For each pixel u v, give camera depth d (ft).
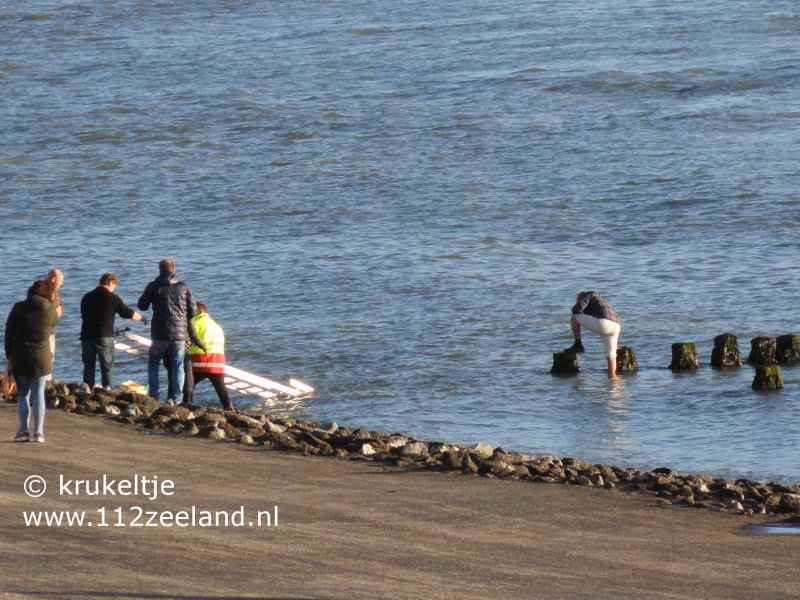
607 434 242.78
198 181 628.69
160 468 164.35
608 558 128.16
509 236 487.20
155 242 492.95
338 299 384.27
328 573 116.06
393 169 641.40
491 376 296.10
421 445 191.31
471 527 140.87
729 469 214.07
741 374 298.56
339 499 151.94
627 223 505.66
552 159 651.25
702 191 556.51
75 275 434.71
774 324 349.20
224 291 401.49
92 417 199.62
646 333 342.23
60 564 113.60
